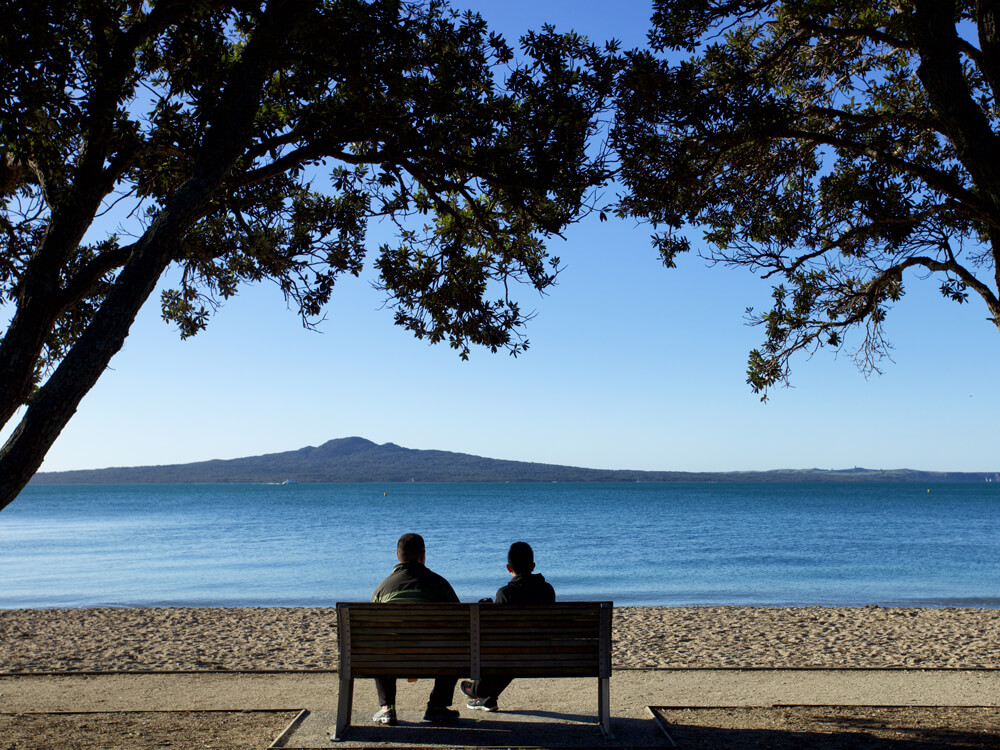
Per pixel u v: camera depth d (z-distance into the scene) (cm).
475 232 849
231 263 862
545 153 695
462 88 737
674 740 529
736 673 779
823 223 853
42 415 430
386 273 836
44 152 566
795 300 873
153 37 682
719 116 721
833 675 766
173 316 880
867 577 2281
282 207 851
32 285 511
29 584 2128
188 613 1370
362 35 688
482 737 535
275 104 776
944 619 1270
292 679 762
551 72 712
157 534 4344
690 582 2158
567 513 7094
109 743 524
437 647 538
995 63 589
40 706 650
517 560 595
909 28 660
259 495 15400
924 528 4809
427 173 729
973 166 591
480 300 827
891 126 783
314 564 2656
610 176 716
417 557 596
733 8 744
